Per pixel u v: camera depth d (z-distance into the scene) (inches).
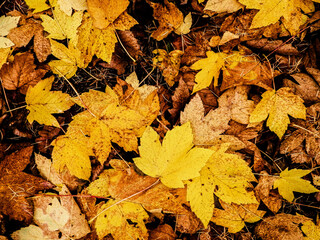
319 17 33.2
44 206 32.4
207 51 33.8
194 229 33.3
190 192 31.9
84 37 33.1
